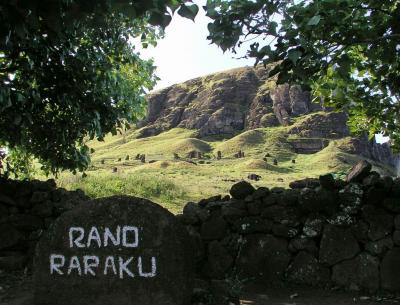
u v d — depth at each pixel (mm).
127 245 4656
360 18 4750
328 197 6133
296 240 6211
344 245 6020
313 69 4496
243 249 6371
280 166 53000
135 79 8922
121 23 7598
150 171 38250
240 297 5641
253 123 92438
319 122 80438
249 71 112812
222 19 4215
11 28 4027
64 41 6547
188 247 4672
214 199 6922
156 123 101875
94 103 7539
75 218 4758
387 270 5816
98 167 44625
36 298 4742
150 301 4582
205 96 105125
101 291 4652
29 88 6711
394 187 5945
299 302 5527
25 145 8242
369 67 6133
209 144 78438
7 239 7023
